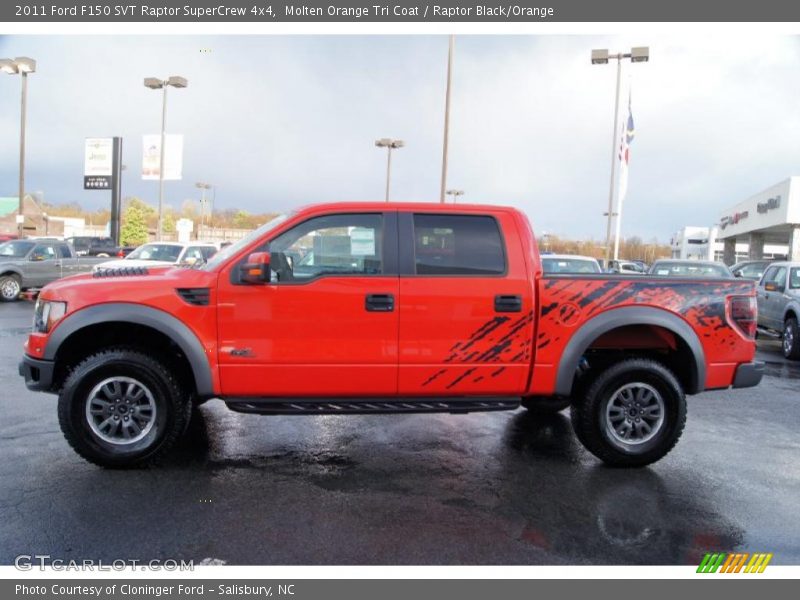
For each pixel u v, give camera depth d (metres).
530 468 4.73
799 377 8.97
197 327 4.34
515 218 4.68
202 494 4.07
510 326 4.54
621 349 5.02
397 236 4.55
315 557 3.29
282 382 4.42
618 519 3.83
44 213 61.62
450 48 21.02
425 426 5.84
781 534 3.68
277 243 4.49
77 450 4.38
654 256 91.69
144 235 65.94
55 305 4.37
